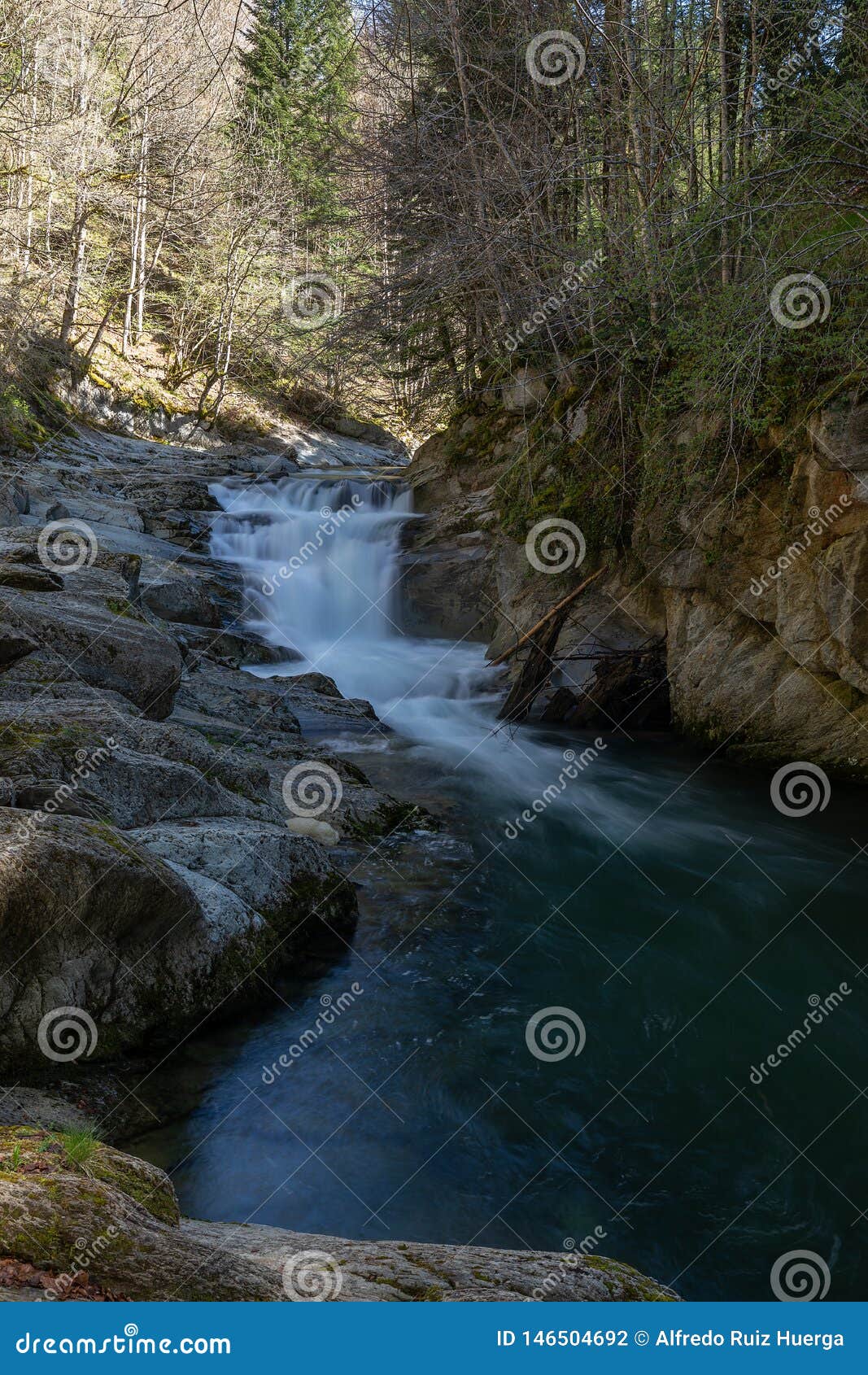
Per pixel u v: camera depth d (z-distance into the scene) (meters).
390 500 17.83
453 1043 4.80
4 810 4.55
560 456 12.41
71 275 25.94
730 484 9.17
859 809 8.41
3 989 4.01
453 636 15.10
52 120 19.39
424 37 13.12
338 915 5.98
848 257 7.73
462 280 12.56
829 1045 4.95
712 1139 4.16
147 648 7.60
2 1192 2.15
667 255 8.71
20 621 7.21
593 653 11.55
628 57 10.58
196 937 4.79
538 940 6.00
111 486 18.84
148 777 5.75
